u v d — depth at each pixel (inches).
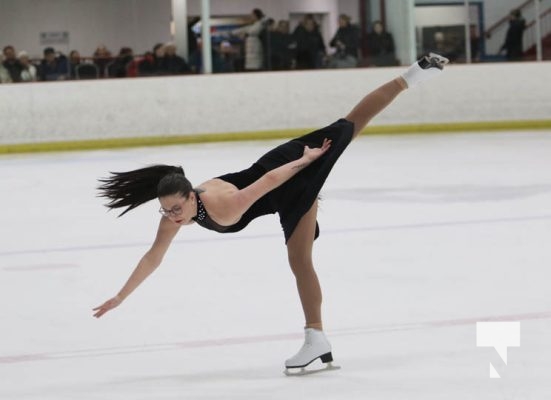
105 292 604.7
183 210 398.9
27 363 457.4
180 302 569.9
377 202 927.7
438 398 384.5
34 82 1473.9
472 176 1083.3
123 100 1499.8
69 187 1090.7
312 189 418.9
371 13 1712.6
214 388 408.8
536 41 1705.2
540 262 647.1
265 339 484.4
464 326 494.9
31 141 1472.7
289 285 603.8
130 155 1384.1
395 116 1578.5
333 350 460.8
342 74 1563.7
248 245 741.3
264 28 1642.5
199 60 1654.8
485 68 1585.9
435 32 1712.6
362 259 676.1
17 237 808.3
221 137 1537.9
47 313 557.0
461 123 1589.6
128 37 1711.4
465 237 744.3
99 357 463.5
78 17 1696.6
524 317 507.8
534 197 928.3
